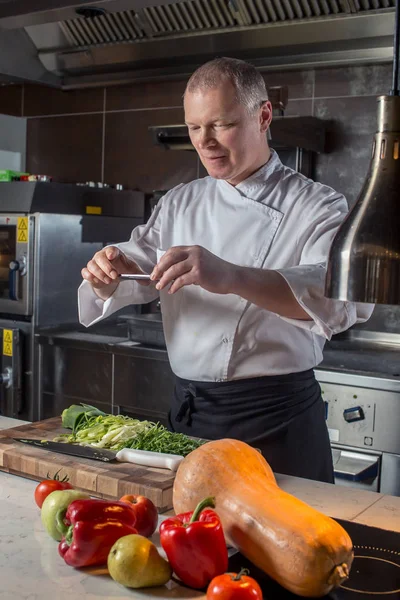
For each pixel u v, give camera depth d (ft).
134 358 10.05
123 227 12.33
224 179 5.91
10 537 3.94
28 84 13.82
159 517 4.33
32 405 11.18
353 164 10.58
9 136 13.78
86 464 4.83
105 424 5.44
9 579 3.46
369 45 9.80
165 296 6.40
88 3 8.74
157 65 11.61
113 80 12.26
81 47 11.75
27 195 11.07
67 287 11.53
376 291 3.03
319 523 3.34
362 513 4.36
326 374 8.50
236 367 6.04
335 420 8.48
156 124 12.39
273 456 5.96
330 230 5.73
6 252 11.37
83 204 11.62
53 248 11.28
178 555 3.36
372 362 8.51
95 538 3.52
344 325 5.34
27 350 11.22
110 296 6.42
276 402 5.99
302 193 6.12
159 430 5.28
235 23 10.29
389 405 8.13
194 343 6.18
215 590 3.06
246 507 3.53
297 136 9.87
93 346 10.37
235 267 5.20
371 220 3.06
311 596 3.27
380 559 3.70
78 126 13.29
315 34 9.83
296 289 5.13
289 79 11.03
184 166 12.16
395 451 8.13
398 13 3.21
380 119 3.14
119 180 12.92
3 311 11.46
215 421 6.08
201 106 5.52
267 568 3.39
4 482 4.86
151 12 10.69
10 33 11.61
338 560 3.25
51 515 3.81
